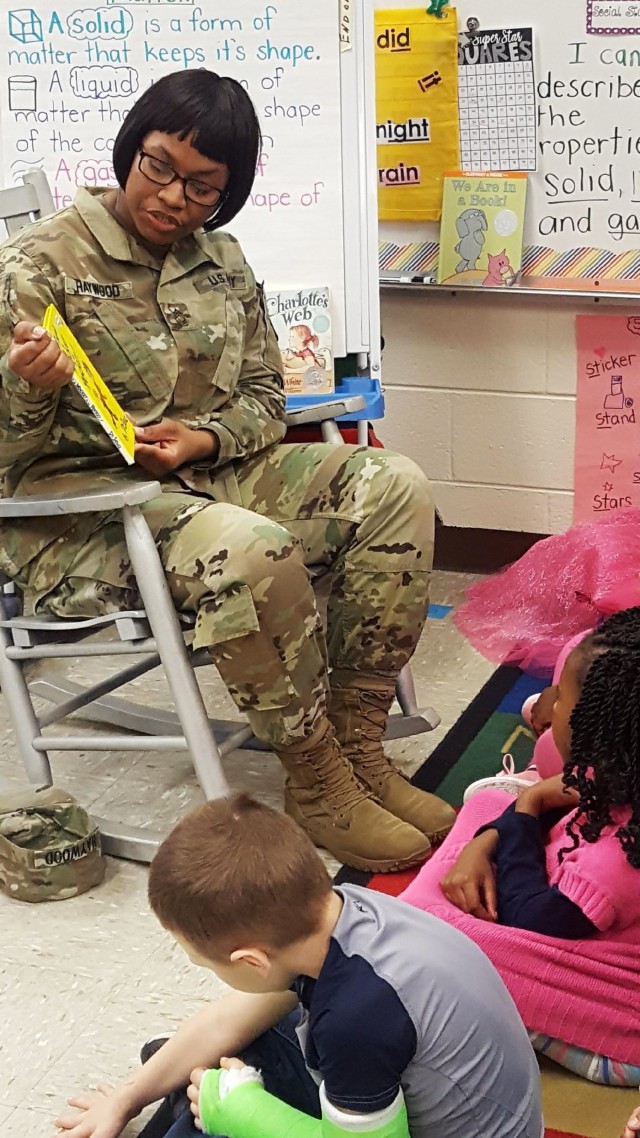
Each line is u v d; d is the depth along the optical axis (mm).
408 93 2789
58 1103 1495
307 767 1900
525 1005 1495
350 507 1978
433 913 1575
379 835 1896
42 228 1860
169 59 2400
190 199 1810
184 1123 1340
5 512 1788
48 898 1872
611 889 1484
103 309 1869
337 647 2016
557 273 2834
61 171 2443
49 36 2404
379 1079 1101
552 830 1682
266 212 2451
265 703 1805
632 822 1447
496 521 3068
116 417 1759
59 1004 1663
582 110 2697
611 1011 1479
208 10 2381
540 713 2221
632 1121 1299
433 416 3033
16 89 2428
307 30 2371
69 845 1865
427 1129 1187
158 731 2357
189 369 1948
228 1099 1267
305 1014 1295
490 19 2693
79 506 1729
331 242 2445
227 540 1758
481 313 2902
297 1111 1251
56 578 1879
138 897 1889
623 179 2719
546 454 2969
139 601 1847
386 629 1978
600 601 2504
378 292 2463
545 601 2643
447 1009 1126
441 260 2867
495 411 2977
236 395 2057
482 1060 1146
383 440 3102
